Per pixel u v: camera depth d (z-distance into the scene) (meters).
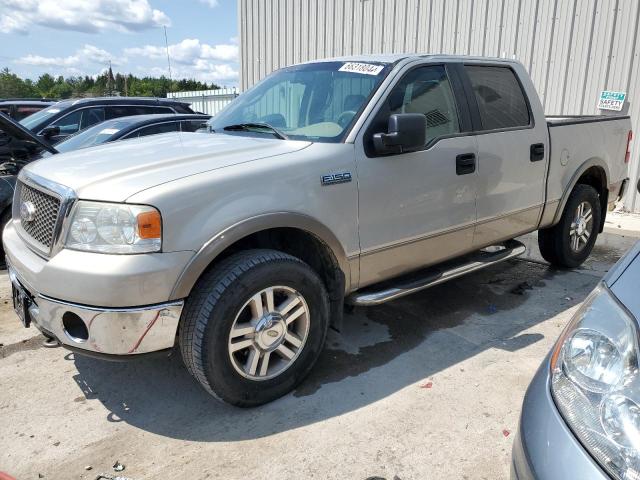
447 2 8.61
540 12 7.73
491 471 2.39
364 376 3.20
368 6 9.64
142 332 2.44
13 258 2.85
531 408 1.68
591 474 1.39
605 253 5.77
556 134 4.41
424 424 2.72
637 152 7.28
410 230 3.39
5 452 2.57
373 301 3.25
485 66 4.03
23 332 3.86
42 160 3.22
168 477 2.39
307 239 3.09
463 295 4.48
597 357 1.56
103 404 2.96
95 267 2.37
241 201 2.63
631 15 6.95
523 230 4.34
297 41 11.05
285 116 3.57
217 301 2.56
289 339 2.91
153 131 6.65
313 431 2.68
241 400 2.78
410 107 3.41
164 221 2.41
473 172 3.70
